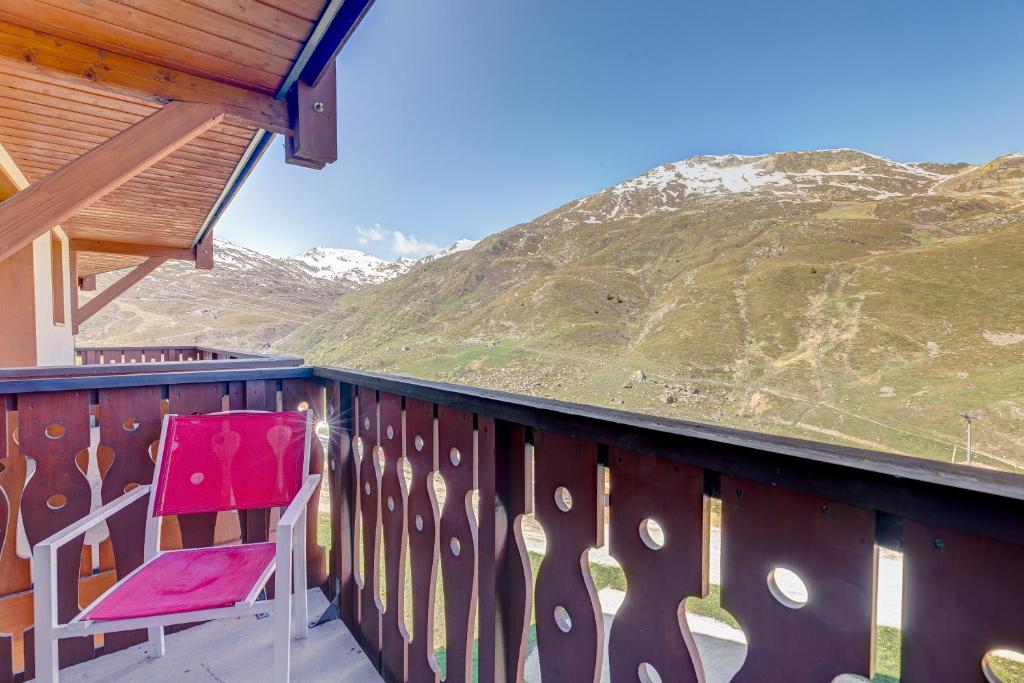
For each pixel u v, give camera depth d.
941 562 0.49
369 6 2.37
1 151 3.97
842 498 0.54
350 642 1.88
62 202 2.44
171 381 1.97
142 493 1.69
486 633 1.18
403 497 1.57
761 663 0.64
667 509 0.76
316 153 3.01
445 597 1.35
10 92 3.18
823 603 0.57
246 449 1.84
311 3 2.32
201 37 2.52
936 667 0.49
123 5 2.26
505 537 1.15
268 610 1.35
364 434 1.85
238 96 2.93
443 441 1.36
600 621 0.90
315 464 2.27
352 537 1.97
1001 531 0.43
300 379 2.25
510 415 1.07
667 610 0.76
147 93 2.69
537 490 1.04
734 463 0.65
